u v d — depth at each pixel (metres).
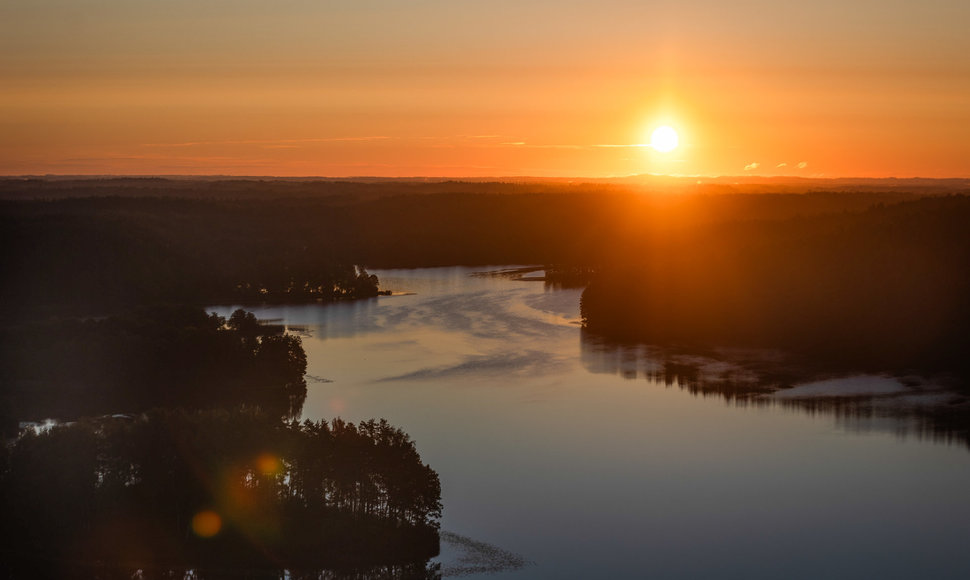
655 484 92.25
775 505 87.25
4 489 78.56
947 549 78.56
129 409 120.12
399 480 80.31
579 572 73.69
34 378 130.75
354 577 72.88
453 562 74.88
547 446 104.19
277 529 77.38
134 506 79.25
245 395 128.12
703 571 74.31
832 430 110.88
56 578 72.62
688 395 128.62
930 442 105.88
